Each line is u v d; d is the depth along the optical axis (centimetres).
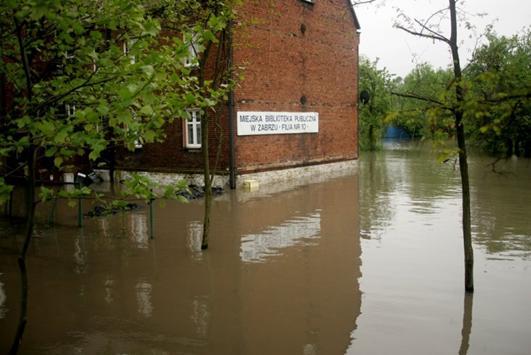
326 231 1159
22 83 560
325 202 1569
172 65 552
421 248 995
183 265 898
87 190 523
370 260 914
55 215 1366
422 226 1199
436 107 559
